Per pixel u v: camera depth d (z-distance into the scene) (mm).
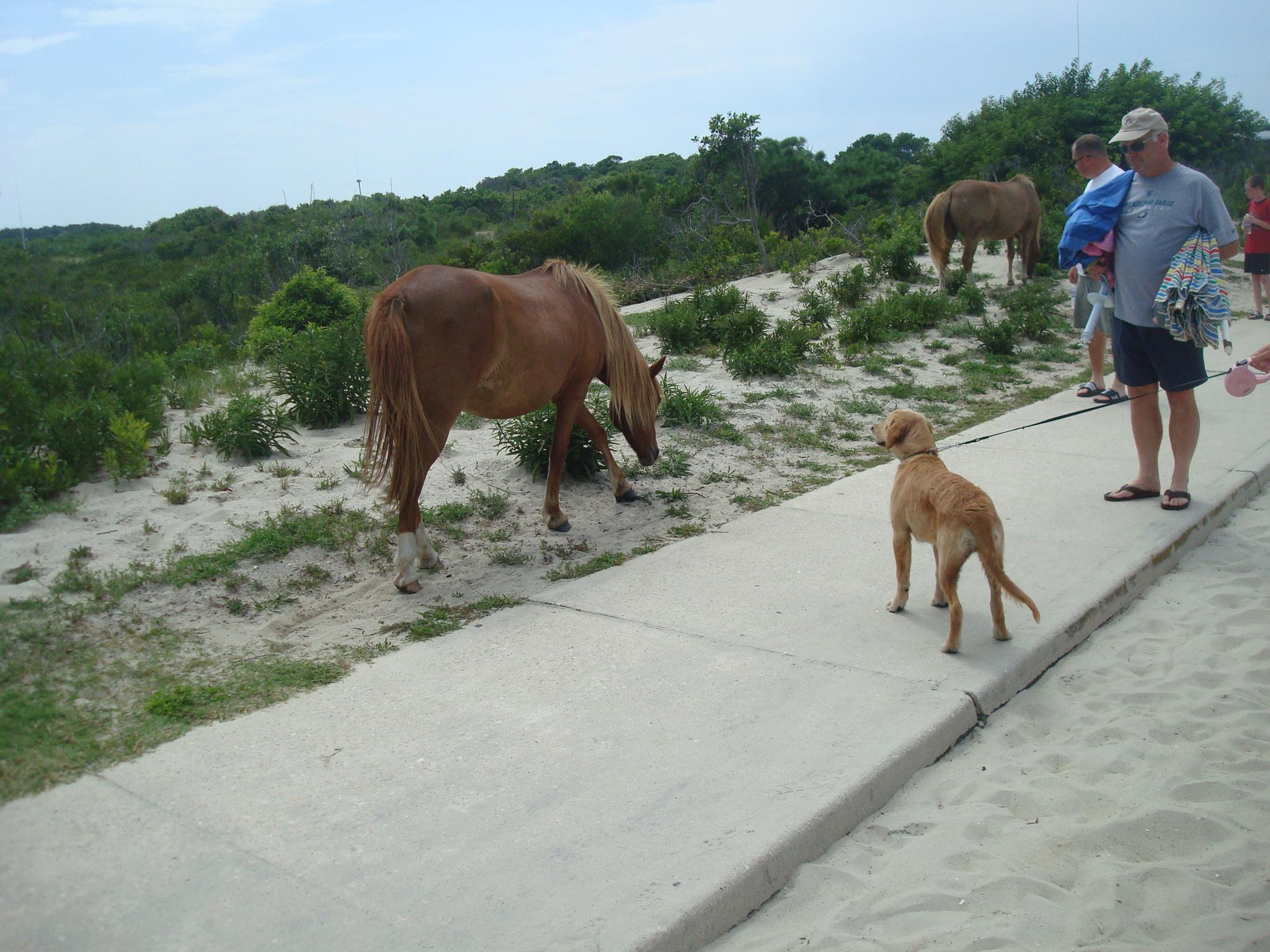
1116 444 7855
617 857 2881
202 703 3812
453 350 4938
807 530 6062
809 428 8609
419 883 2760
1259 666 4258
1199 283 5512
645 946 2521
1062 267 6195
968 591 4965
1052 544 5562
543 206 38562
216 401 9000
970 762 3635
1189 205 5598
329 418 7934
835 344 12266
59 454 6363
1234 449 7305
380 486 6488
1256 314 12969
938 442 8148
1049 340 12281
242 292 23766
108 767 3336
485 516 6273
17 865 2789
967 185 14500
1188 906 2826
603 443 6602
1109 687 4199
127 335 14195
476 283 5070
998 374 10602
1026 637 4402
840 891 2916
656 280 20359
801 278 16531
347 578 5258
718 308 12953
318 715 3736
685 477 7270
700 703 3836
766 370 10367
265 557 5293
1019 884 2900
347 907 2656
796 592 5031
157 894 2688
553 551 5754
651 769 3363
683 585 5156
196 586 4918
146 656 4211
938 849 3092
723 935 2740
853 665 4160
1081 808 3320
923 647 4332
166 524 5699
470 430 8172
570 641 4449
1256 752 3613
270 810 3100
